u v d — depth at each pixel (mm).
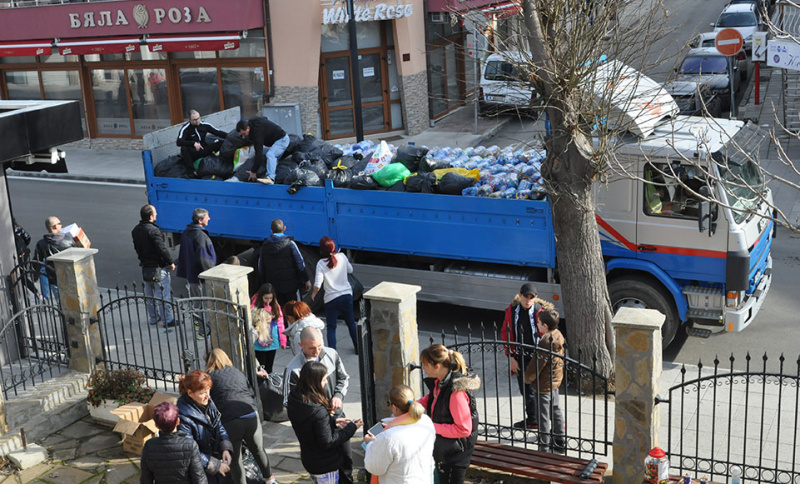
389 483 6266
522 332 8570
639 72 9102
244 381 7719
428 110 24875
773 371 10258
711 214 9945
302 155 13102
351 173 12375
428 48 24375
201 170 13438
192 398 6988
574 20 8766
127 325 12492
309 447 7023
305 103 23250
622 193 10469
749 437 8680
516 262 11023
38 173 23156
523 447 8641
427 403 7039
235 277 9117
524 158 12031
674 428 8938
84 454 8828
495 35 10406
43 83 27172
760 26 28672
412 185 11672
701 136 9164
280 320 9766
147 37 24094
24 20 25641
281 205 12523
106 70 26031
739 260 9984
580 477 7383
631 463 7445
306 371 6898
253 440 7637
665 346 10812
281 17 22719
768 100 23938
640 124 9898
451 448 6840
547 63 8898
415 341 8352
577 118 9023
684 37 27719
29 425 9117
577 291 9625
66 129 10766
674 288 10367
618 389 7340
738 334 11383
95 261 15680
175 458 6406
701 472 7773
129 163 23812
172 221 13641
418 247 11641
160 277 11977
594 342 9680
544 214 10625
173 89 25203
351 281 11758
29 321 10516
